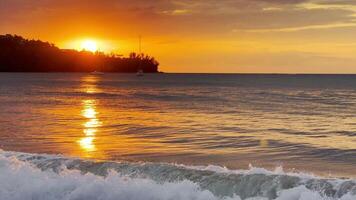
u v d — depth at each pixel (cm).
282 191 1068
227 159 1833
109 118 3653
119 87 11156
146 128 2934
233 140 2367
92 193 1159
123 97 6931
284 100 6222
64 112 4206
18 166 1388
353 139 2442
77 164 1402
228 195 1125
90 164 1388
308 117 3753
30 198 1189
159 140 2375
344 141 2362
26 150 2066
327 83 15875
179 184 1142
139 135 2581
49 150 2062
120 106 5047
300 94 8044
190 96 7212
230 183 1159
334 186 1055
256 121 3397
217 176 1199
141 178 1252
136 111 4350
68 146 2180
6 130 2784
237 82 16788
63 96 6956
